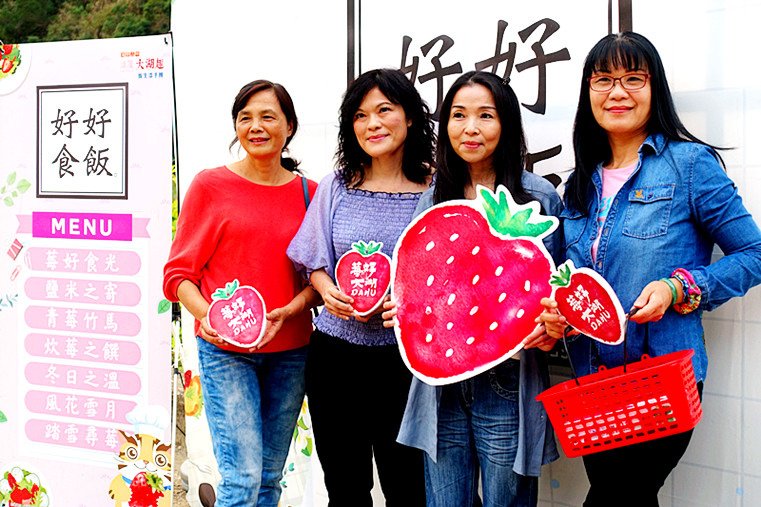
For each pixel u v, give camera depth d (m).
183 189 3.15
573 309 1.79
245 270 2.31
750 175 2.07
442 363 2.01
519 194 2.02
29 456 3.04
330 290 2.15
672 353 1.77
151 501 2.86
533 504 2.09
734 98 2.08
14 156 2.98
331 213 2.25
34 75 2.93
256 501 2.36
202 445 3.05
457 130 2.00
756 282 1.79
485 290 1.99
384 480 2.24
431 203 2.12
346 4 2.73
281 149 2.38
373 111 2.15
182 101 3.12
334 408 2.20
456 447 2.09
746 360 2.10
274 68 2.90
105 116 2.84
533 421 1.97
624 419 1.73
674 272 1.76
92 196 2.88
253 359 2.35
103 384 2.90
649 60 1.83
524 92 2.39
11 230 3.01
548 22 2.34
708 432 2.17
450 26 2.52
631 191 1.86
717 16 2.09
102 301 2.89
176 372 3.22
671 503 2.24
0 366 3.06
